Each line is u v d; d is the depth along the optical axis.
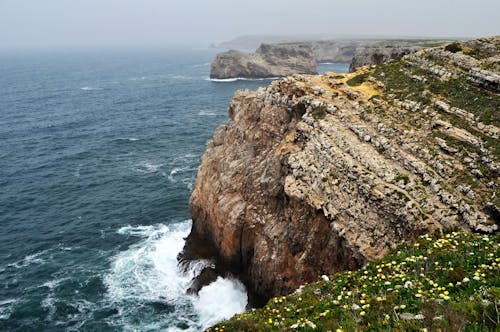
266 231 34.88
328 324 13.27
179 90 167.62
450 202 23.27
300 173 31.25
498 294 11.70
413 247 19.59
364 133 30.00
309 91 36.72
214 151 47.06
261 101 42.50
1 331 33.28
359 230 26.47
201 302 36.19
